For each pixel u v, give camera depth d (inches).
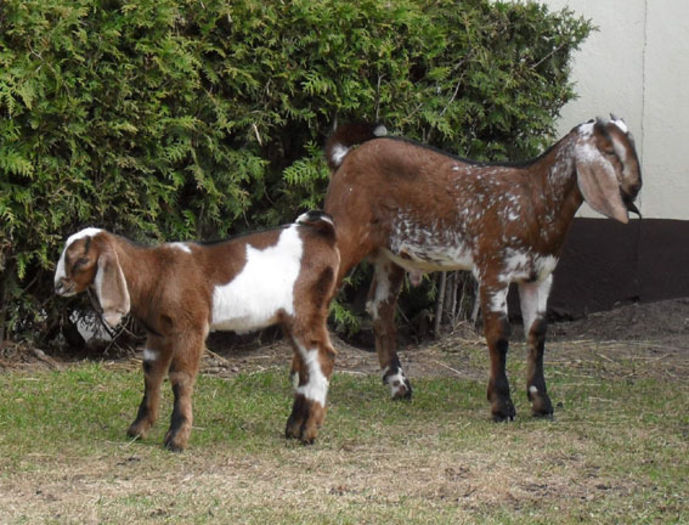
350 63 363.6
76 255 247.0
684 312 426.0
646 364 365.7
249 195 370.6
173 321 252.2
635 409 306.8
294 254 259.1
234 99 355.9
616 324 424.5
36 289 348.2
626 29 445.7
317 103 367.6
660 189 443.8
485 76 390.0
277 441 265.3
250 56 354.3
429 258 304.2
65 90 322.3
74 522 203.6
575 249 450.9
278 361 365.1
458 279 415.8
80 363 351.3
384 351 321.4
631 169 285.0
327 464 246.2
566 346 394.0
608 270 448.1
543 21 406.0
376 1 364.2
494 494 227.5
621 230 446.3
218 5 345.7
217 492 223.5
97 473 235.3
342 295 391.5
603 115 449.7
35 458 244.4
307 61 362.0
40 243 331.3
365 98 370.9
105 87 329.4
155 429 272.7
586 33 413.1
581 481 238.4
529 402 316.8
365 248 308.7
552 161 291.3
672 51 440.5
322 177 366.3
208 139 347.6
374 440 269.1
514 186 293.6
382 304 322.0
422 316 414.6
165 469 239.5
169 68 335.3
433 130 392.8
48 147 325.4
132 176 340.2
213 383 328.5
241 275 254.8
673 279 443.5
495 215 293.1
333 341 388.8
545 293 300.2
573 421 292.5
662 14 440.8
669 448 265.6
